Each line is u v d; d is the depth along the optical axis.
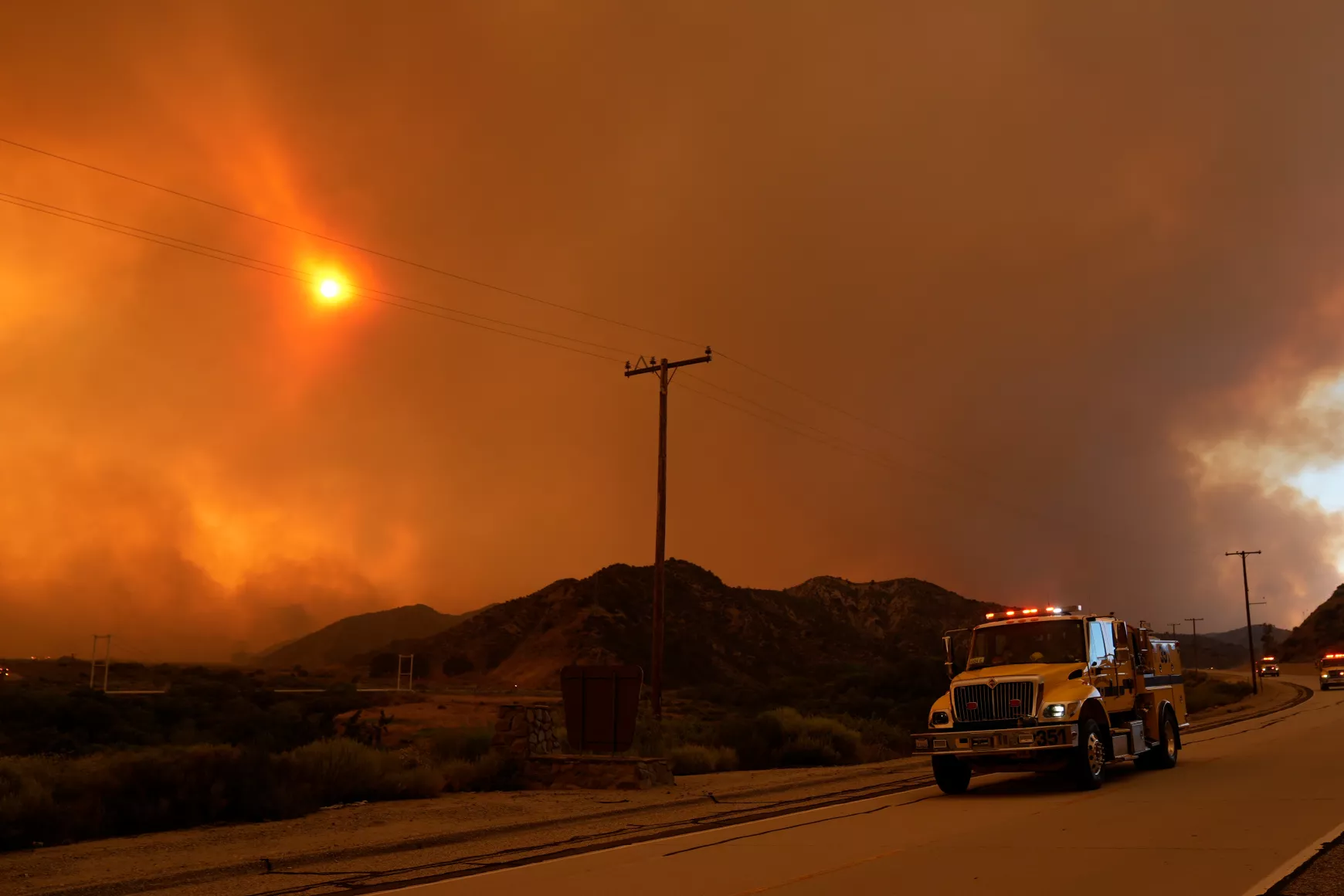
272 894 10.88
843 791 20.12
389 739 35.97
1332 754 23.52
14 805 13.60
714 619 171.38
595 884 10.59
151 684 92.56
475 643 166.88
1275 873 9.72
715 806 17.84
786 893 9.70
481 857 13.02
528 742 21.41
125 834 14.66
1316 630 169.62
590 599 166.38
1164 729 21.61
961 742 17.89
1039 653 19.17
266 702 61.19
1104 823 13.62
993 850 11.82
